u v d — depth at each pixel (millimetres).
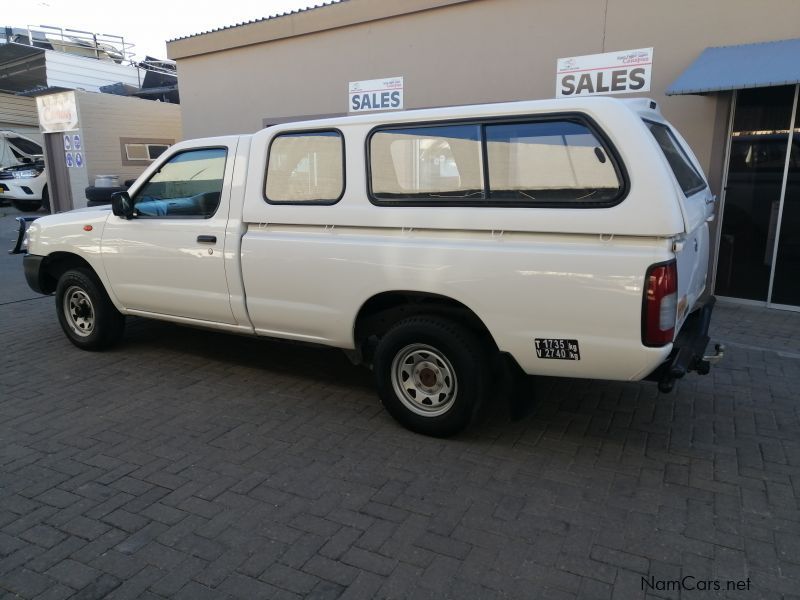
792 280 7141
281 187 4391
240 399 4750
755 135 7055
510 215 3555
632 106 3615
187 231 4766
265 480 3568
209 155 4738
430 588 2691
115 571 2795
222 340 6211
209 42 11508
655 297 3227
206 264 4699
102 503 3326
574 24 7797
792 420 4363
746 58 6527
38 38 21859
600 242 3355
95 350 5836
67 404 4645
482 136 3682
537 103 3561
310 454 3879
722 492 3447
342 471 3670
